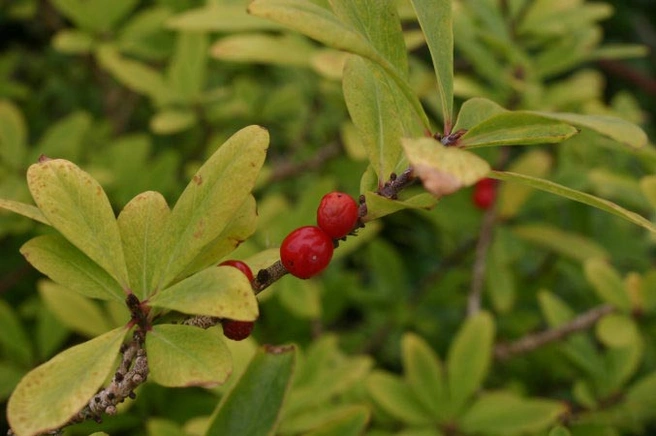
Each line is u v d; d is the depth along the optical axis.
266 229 0.42
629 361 0.42
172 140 0.64
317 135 0.62
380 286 0.56
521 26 0.46
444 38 0.25
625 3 0.80
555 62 0.46
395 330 0.57
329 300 0.52
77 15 0.47
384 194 0.24
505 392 0.44
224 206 0.24
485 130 0.24
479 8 0.43
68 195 0.24
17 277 0.49
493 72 0.42
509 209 0.48
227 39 0.42
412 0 0.25
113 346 0.23
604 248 0.54
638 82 0.64
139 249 0.24
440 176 0.21
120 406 0.36
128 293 0.24
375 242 0.56
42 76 0.68
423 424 0.39
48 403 0.22
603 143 0.47
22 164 0.45
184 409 0.43
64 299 0.39
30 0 0.61
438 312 0.64
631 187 0.43
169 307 0.23
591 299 0.55
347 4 0.24
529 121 0.24
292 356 0.26
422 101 0.48
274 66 0.63
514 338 0.55
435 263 0.71
